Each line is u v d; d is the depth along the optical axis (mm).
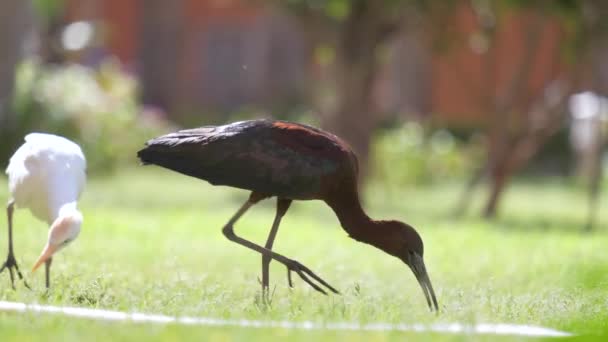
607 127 24641
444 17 19734
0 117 23734
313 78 23266
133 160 27547
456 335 6918
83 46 28969
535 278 10680
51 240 8070
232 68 35844
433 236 15016
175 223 15531
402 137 27000
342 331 6918
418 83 32531
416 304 8617
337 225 16641
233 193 22891
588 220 17906
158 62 35781
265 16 35344
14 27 23078
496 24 19828
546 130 19172
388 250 8875
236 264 11617
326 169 8758
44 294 8312
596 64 20812
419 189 25859
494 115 19281
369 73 20062
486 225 17016
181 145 8648
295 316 7582
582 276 9453
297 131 8836
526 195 24703
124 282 9367
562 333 7164
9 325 6852
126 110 27094
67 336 6488
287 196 8828
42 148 9109
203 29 35969
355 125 20062
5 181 20922
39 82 24969
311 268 11367
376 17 19797
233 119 33406
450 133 31703
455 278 10805
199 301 8180
